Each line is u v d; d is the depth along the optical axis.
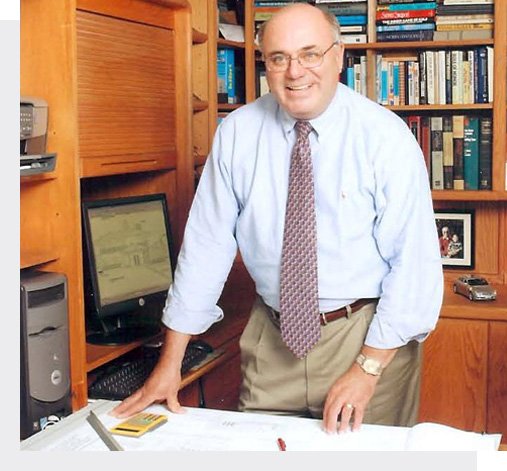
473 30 3.43
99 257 2.38
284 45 1.90
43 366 1.97
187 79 2.72
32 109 1.97
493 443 1.67
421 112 3.60
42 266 2.12
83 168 2.18
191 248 2.15
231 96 3.55
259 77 3.68
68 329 2.05
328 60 1.93
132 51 2.42
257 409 2.20
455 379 3.32
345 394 1.87
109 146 2.30
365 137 1.99
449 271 3.70
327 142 2.02
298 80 1.91
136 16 2.43
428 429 1.73
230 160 2.11
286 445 1.71
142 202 2.57
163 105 2.62
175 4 2.61
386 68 3.53
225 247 2.14
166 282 2.64
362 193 2.00
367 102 2.05
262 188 2.06
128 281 2.49
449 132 3.50
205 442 1.72
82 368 2.12
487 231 3.66
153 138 2.57
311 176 2.01
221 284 2.15
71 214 2.08
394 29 3.50
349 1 3.54
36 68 2.07
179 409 1.95
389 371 2.10
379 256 2.05
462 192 3.45
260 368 2.20
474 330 3.28
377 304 2.09
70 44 2.04
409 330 1.96
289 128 2.03
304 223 2.02
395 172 1.96
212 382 2.71
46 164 1.98
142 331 2.49
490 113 3.53
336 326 2.09
